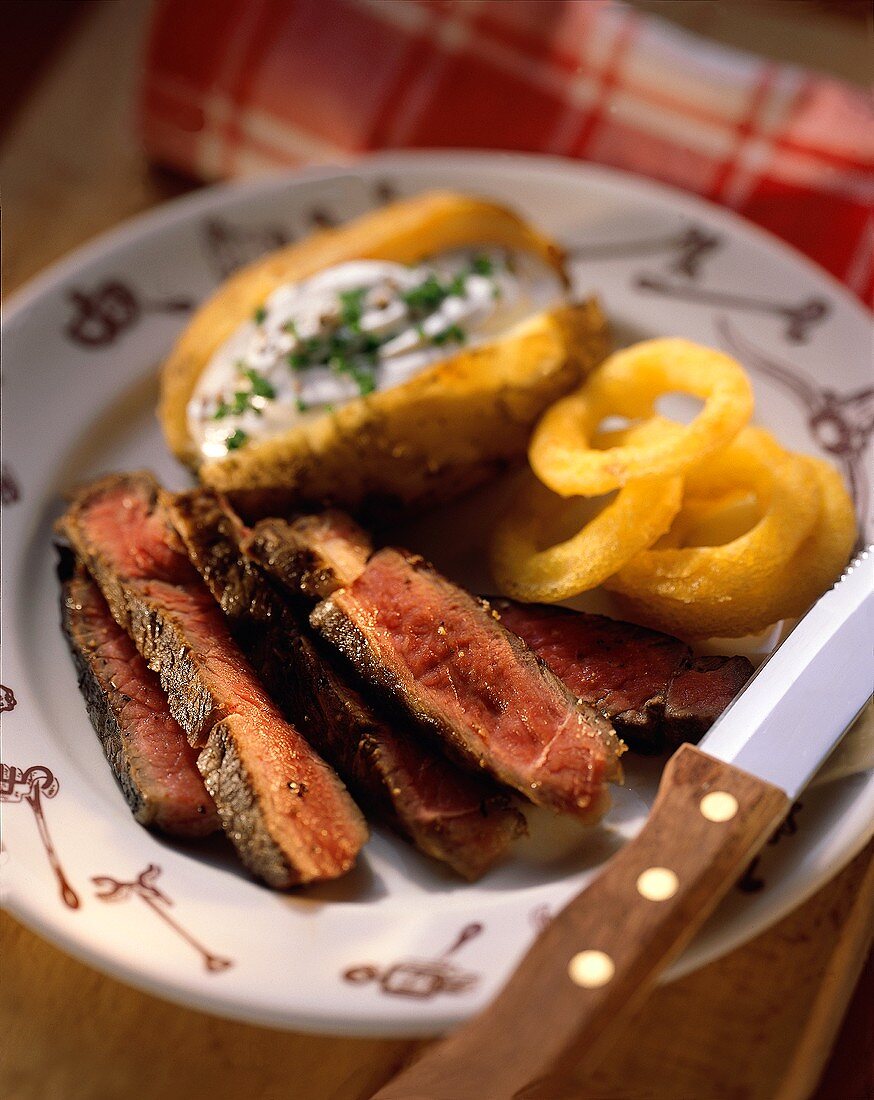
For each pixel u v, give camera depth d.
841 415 0.52
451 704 0.43
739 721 0.41
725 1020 0.40
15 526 0.51
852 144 0.60
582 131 0.63
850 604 0.43
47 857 0.41
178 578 0.48
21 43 0.70
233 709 0.43
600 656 0.45
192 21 0.63
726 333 0.55
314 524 0.48
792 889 0.39
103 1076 0.39
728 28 0.67
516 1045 0.35
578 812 0.41
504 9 0.64
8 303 0.56
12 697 0.45
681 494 0.47
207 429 0.50
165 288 0.57
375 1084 0.39
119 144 0.66
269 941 0.39
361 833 0.41
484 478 0.51
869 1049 0.41
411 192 0.60
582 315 0.51
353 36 0.64
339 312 0.50
